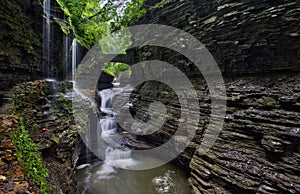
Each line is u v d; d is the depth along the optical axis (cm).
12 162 310
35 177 351
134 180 839
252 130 654
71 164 664
